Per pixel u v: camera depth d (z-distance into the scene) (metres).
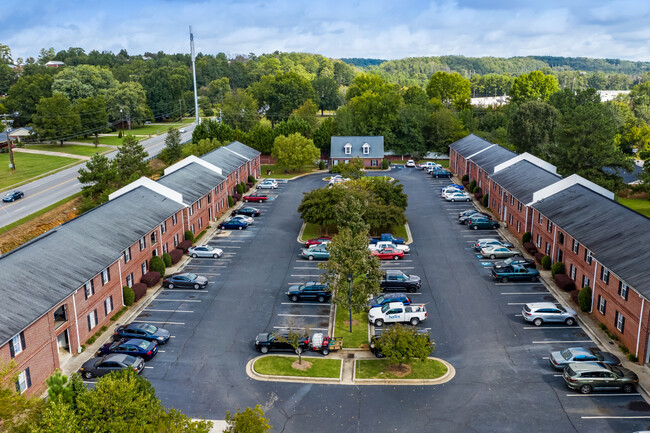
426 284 50.06
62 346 39.47
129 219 51.91
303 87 167.50
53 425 20.94
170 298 48.06
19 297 33.59
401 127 121.56
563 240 50.53
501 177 72.06
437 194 86.88
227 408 31.72
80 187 86.56
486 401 31.97
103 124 140.12
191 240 62.69
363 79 176.00
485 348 38.38
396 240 61.41
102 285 42.38
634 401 31.59
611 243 42.03
